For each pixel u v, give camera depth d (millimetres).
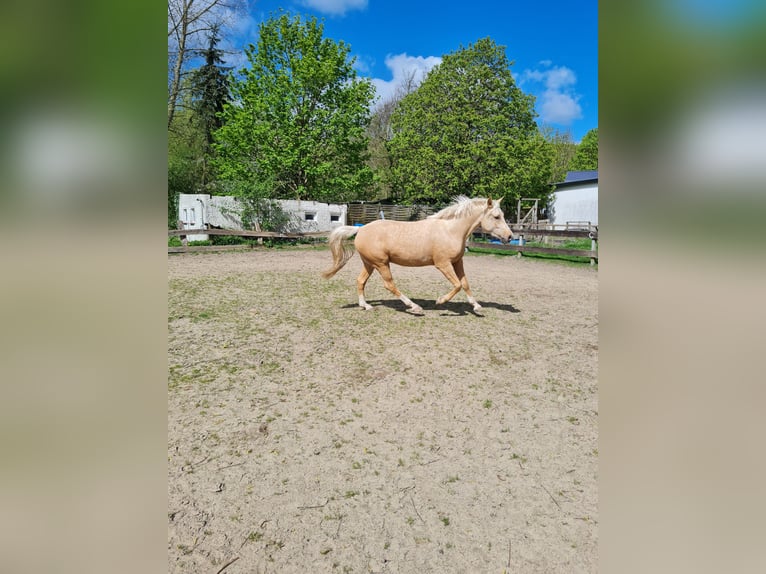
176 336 4301
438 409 2848
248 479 2072
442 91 19078
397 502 1924
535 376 3438
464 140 18625
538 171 19328
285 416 2717
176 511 1841
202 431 2512
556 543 1688
